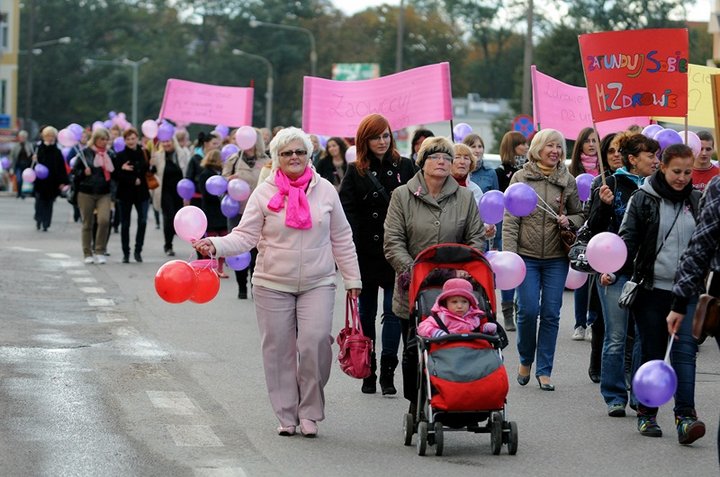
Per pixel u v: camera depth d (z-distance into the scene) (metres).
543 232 26.98
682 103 26.11
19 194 105.56
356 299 22.34
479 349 20.31
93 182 51.44
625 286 22.02
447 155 23.27
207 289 22.19
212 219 47.88
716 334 17.80
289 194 21.72
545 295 27.06
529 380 27.89
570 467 19.89
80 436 21.27
